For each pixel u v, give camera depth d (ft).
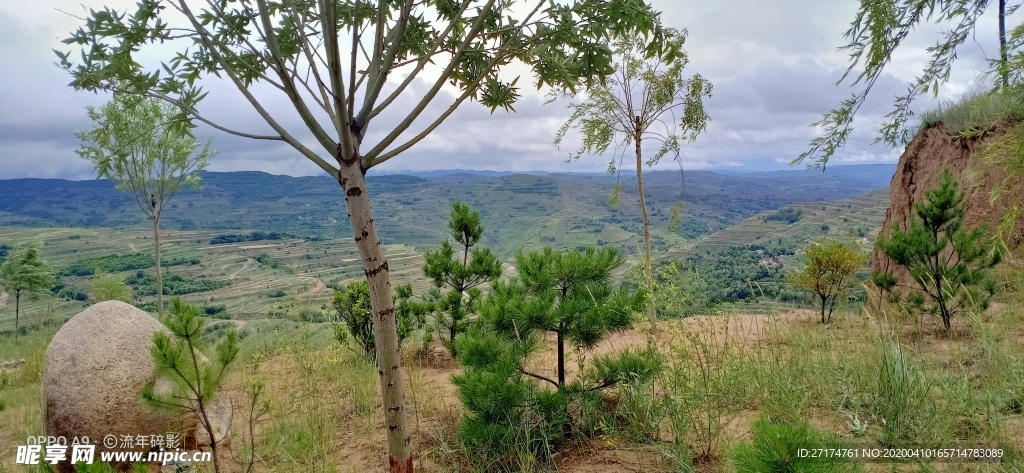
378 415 17.47
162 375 10.14
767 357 17.04
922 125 35.88
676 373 13.83
